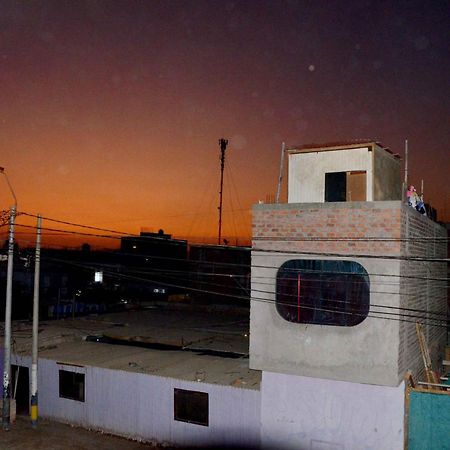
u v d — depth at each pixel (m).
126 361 19.12
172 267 61.84
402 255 13.21
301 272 14.06
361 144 14.94
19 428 18.30
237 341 22.98
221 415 16.00
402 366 13.35
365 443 13.34
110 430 17.92
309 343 13.85
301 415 14.06
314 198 15.38
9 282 18.70
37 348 19.19
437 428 13.41
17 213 18.45
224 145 44.53
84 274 52.62
